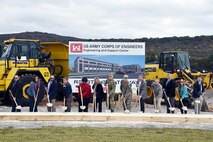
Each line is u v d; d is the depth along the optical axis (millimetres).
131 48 26188
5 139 12078
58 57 26938
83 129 14211
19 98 22625
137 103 24516
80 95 18844
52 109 19344
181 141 12156
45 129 14164
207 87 28094
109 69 26062
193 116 16875
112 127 14938
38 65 24375
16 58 23844
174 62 28516
